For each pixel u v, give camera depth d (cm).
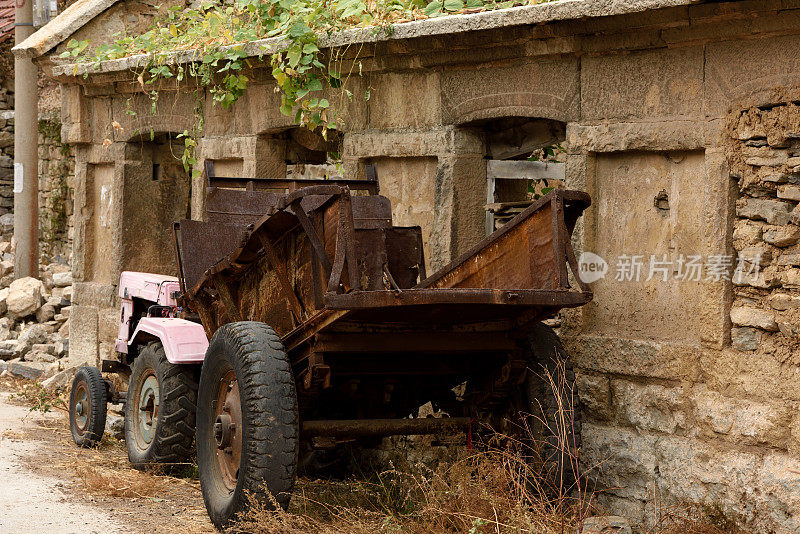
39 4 1398
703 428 608
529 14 657
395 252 682
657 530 589
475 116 742
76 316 1154
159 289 824
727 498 587
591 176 683
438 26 714
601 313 687
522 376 615
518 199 832
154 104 984
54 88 1617
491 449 617
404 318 567
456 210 761
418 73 784
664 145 636
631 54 652
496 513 550
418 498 625
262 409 543
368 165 743
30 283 1344
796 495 551
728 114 602
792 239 577
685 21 604
